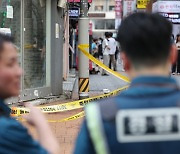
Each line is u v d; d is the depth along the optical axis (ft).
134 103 8.50
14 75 9.96
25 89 44.86
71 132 33.09
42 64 49.16
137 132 8.25
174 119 8.27
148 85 8.68
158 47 8.79
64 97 50.24
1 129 9.02
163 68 8.91
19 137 9.09
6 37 10.11
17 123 9.34
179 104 8.41
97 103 8.77
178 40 88.63
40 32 48.67
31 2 46.70
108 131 8.32
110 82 72.84
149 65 8.82
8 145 8.96
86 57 46.75
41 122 10.13
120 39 9.11
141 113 8.39
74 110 41.37
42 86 49.01
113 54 86.53
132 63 8.95
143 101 8.51
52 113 39.86
